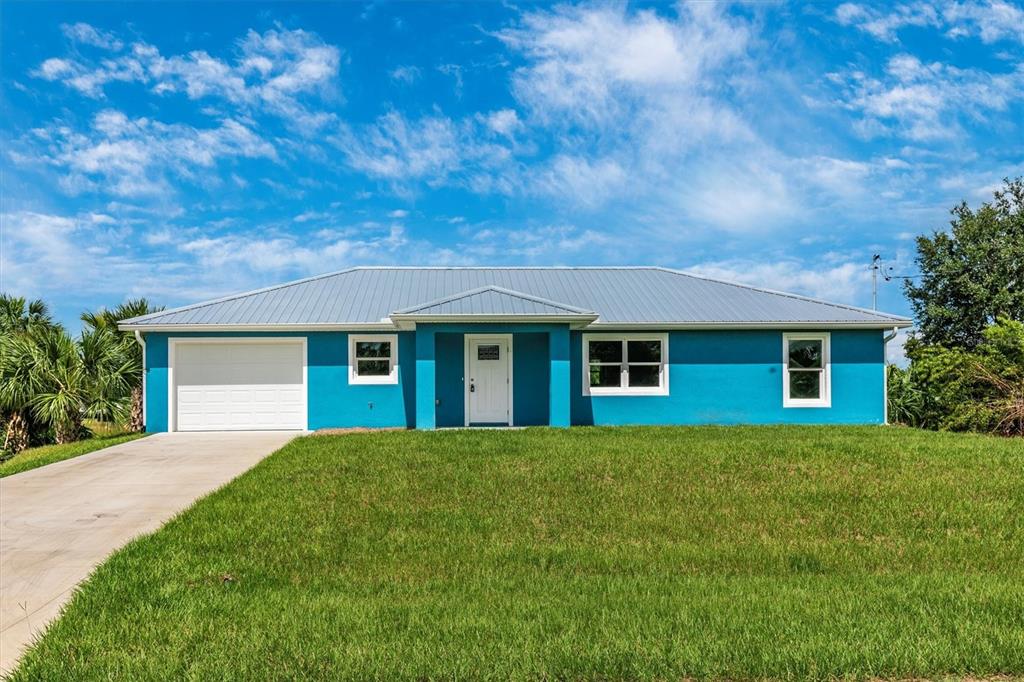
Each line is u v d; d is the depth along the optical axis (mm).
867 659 4289
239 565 6422
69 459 12852
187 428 17438
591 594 5617
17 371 16984
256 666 4262
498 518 8164
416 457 11539
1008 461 11188
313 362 17672
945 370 20312
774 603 5309
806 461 11188
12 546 7172
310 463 11180
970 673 4246
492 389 18109
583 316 16203
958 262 27359
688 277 21906
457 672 4156
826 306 19078
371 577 6164
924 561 6770
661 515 8352
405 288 20531
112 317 21391
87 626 4914
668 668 4219
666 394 18062
